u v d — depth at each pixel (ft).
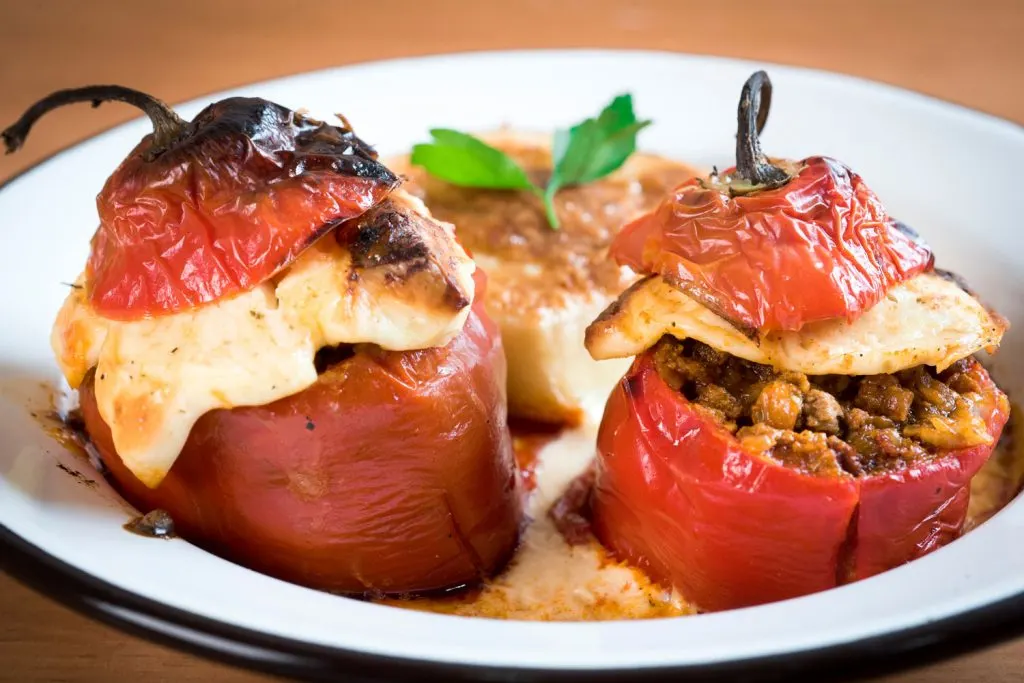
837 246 0.98
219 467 0.99
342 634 0.87
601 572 1.06
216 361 0.96
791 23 1.91
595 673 0.84
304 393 0.97
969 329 0.99
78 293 1.02
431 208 1.28
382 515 1.01
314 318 0.96
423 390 0.99
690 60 1.44
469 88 1.44
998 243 1.24
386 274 0.97
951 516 1.00
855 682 0.85
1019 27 1.89
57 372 1.11
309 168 0.98
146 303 0.97
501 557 1.07
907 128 1.34
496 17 1.92
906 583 0.89
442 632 0.87
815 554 0.99
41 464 1.00
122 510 0.97
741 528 0.99
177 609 0.88
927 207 1.29
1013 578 0.89
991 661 0.96
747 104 1.02
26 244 1.18
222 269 0.96
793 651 0.85
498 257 1.24
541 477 1.15
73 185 1.24
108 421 0.98
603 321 1.03
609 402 1.07
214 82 1.68
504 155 1.27
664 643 0.86
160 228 0.96
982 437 0.99
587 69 1.44
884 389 0.99
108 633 0.98
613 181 1.33
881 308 0.99
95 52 1.78
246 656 0.86
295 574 1.02
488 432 1.03
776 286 0.97
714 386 1.01
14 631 0.98
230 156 0.96
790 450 0.98
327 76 1.43
